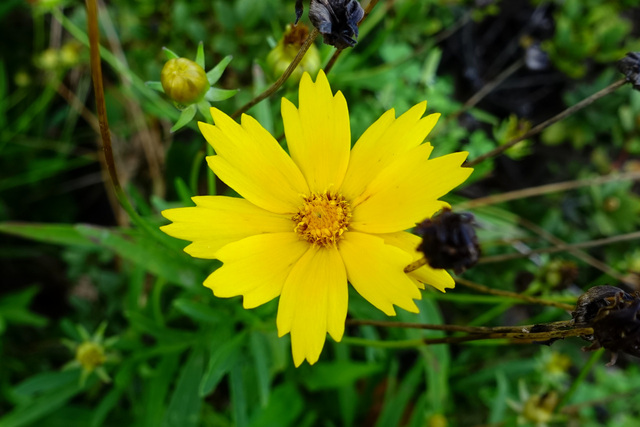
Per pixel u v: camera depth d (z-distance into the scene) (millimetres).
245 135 86
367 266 84
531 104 206
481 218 157
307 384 137
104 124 83
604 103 178
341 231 89
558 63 180
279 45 107
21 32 192
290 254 90
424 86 154
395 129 87
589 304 77
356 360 158
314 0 77
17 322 152
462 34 200
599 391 164
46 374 128
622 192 177
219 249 83
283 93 132
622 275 142
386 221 86
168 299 156
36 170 175
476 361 162
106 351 135
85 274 166
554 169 195
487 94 203
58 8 160
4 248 174
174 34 166
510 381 163
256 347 117
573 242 177
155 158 174
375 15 148
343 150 89
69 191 190
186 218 84
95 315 163
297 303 85
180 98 86
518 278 141
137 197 129
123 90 166
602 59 181
